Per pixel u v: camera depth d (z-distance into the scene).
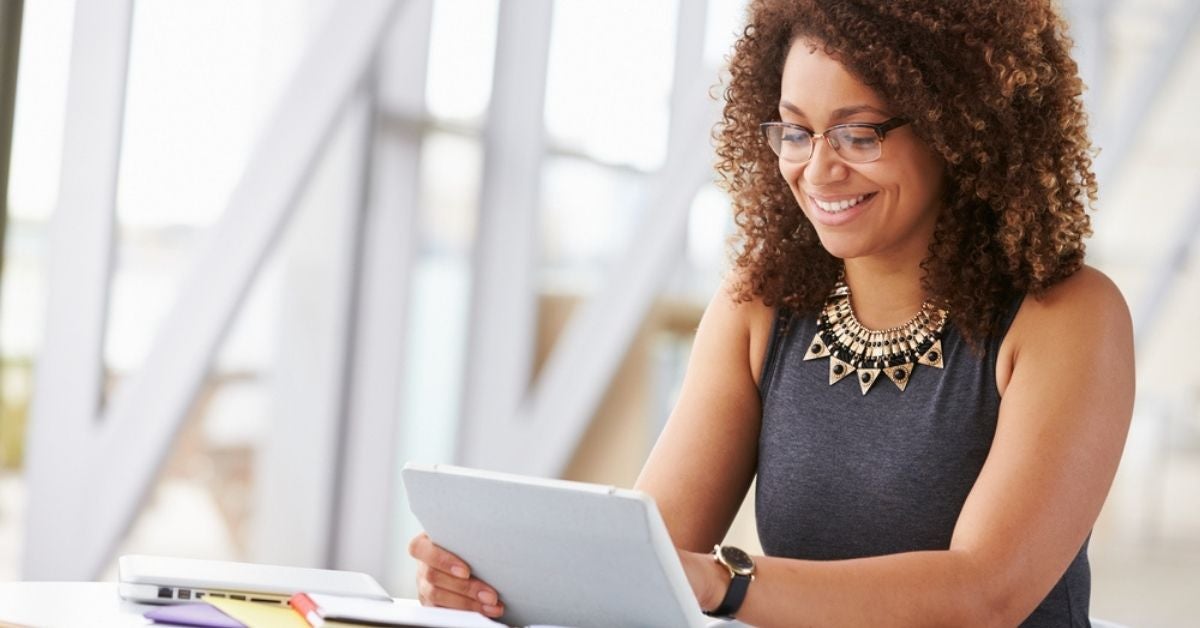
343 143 4.07
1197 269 7.75
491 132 4.45
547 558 1.44
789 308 1.94
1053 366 1.69
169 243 3.54
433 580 1.55
